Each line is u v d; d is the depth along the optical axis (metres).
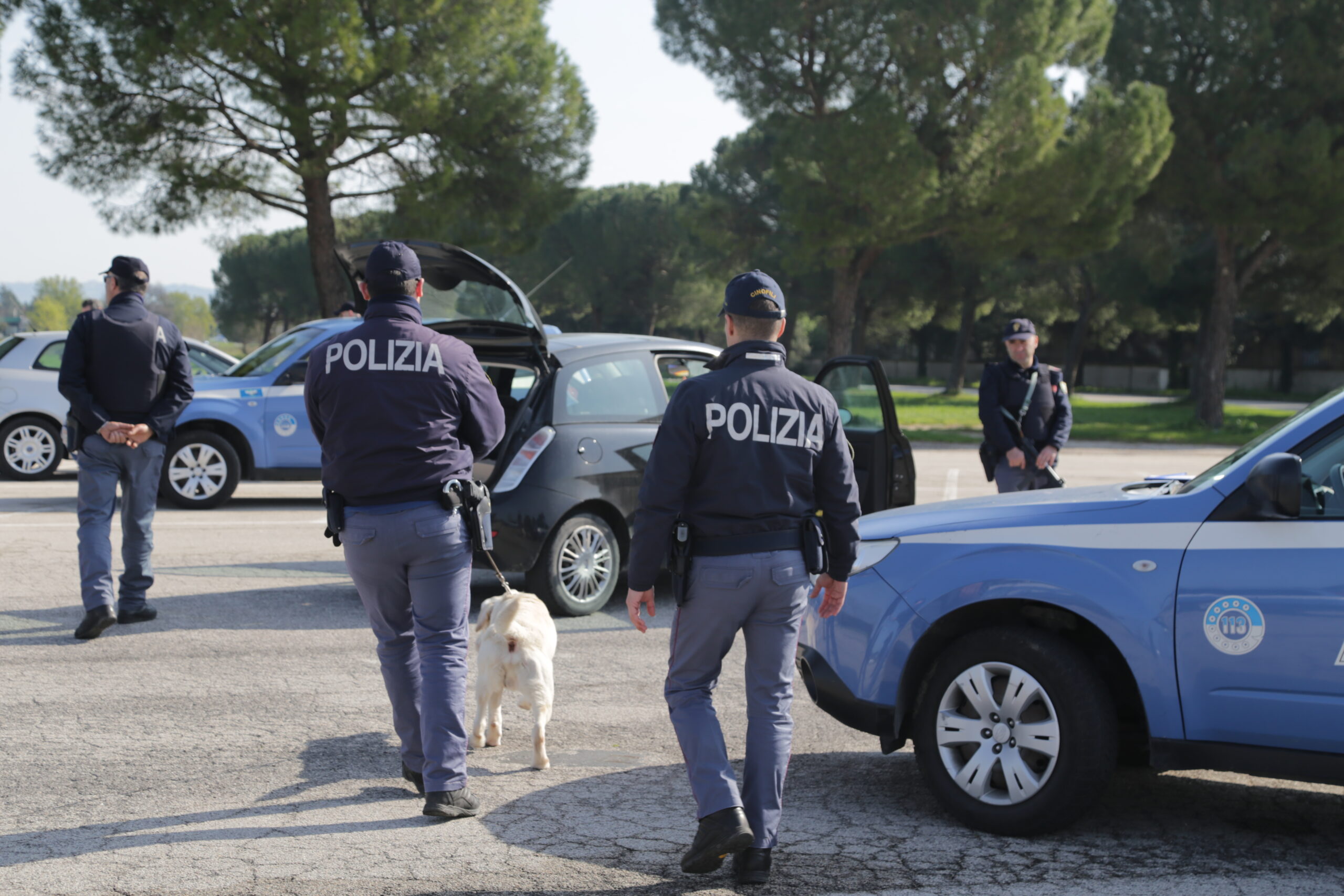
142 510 6.75
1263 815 4.20
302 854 3.66
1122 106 25.20
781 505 3.48
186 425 11.69
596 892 3.41
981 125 23.75
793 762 4.81
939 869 3.62
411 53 22.09
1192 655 3.69
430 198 23.00
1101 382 70.50
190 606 7.32
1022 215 25.69
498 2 22.86
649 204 57.59
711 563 3.44
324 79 20.91
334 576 8.36
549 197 24.39
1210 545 3.72
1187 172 27.33
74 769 4.45
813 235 25.31
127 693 5.48
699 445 3.46
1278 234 28.41
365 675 5.87
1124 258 41.03
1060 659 3.81
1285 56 25.75
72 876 3.46
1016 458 7.34
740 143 32.47
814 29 24.50
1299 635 3.55
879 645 4.13
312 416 4.05
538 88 23.52
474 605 7.65
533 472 7.10
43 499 11.99
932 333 74.00
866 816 4.13
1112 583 3.80
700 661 3.54
